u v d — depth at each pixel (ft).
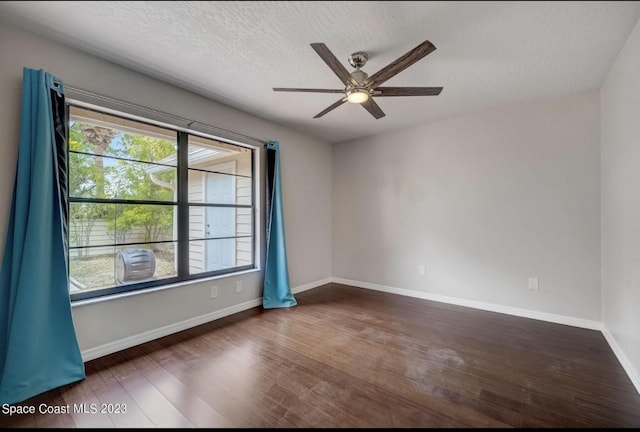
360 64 7.22
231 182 12.53
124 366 6.89
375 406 5.47
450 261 11.89
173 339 8.42
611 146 7.88
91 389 6.00
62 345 6.33
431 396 5.77
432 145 12.31
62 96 6.50
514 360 7.18
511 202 10.50
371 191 14.24
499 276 10.77
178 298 8.99
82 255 7.77
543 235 9.92
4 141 5.97
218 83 8.68
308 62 7.53
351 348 7.86
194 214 12.42
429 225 12.44
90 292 7.39
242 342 8.23
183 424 5.02
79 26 6.06
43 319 6.01
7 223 5.98
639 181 6.00
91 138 7.86
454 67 7.70
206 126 9.66
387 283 13.76
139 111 8.04
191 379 6.36
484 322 9.72
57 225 6.38
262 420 5.11
